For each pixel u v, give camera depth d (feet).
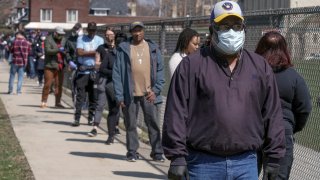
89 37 48.83
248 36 30.68
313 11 24.62
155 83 34.94
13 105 63.10
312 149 26.35
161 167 34.19
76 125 49.21
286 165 21.57
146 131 46.09
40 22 309.42
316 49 25.62
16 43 75.41
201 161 17.48
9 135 43.62
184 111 17.51
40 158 35.70
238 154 17.38
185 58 17.90
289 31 27.45
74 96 55.47
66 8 315.17
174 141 17.24
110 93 40.01
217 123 17.04
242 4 123.13
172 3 233.35
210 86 17.21
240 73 17.38
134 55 34.55
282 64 21.56
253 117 17.33
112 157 36.70
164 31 44.37
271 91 17.70
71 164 34.37
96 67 45.14
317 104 25.72
